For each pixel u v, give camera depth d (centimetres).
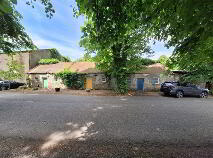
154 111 889
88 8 300
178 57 416
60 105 1043
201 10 168
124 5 302
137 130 568
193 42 300
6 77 2206
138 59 1656
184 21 183
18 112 834
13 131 546
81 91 1953
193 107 1035
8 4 121
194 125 634
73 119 707
